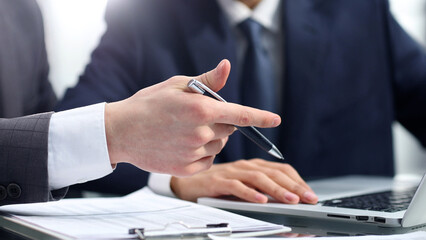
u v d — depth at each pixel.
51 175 0.68
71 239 0.50
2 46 1.46
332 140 1.74
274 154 0.69
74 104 1.47
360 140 1.79
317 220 0.70
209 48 1.67
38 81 1.63
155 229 0.55
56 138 0.68
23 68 1.54
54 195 0.71
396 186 1.11
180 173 0.66
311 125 1.68
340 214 0.69
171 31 1.74
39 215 0.66
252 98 1.60
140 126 0.64
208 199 0.87
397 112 1.97
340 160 1.74
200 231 0.54
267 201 0.83
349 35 1.81
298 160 1.66
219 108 0.61
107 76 1.63
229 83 1.58
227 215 0.67
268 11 1.71
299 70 1.69
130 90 1.68
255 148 1.63
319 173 1.70
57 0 2.81
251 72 1.61
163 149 0.64
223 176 0.90
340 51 1.79
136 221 0.62
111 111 0.67
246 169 0.92
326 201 0.82
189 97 0.61
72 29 2.85
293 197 0.79
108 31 1.75
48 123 0.69
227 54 1.66
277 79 1.72
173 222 0.60
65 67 2.84
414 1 3.13
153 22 1.74
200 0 1.72
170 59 1.71
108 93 1.58
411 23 3.14
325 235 0.59
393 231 0.62
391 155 1.85
